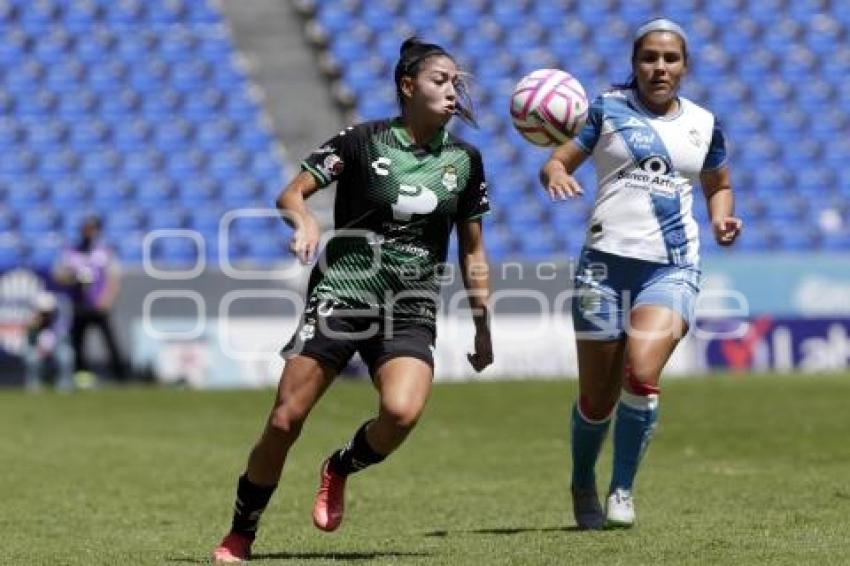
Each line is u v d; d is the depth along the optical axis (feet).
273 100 382.63
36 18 395.14
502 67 391.86
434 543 97.40
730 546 90.48
